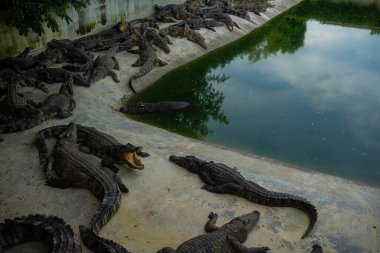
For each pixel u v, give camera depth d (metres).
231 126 11.99
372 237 7.03
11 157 8.50
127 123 11.16
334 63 18.42
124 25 17.86
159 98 13.68
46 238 6.18
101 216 6.59
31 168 8.17
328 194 8.32
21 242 6.27
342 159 10.43
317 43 21.80
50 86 12.53
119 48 16.30
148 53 15.74
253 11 25.62
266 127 12.03
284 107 13.51
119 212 7.14
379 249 6.76
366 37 23.41
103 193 7.17
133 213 7.18
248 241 6.77
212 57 18.48
